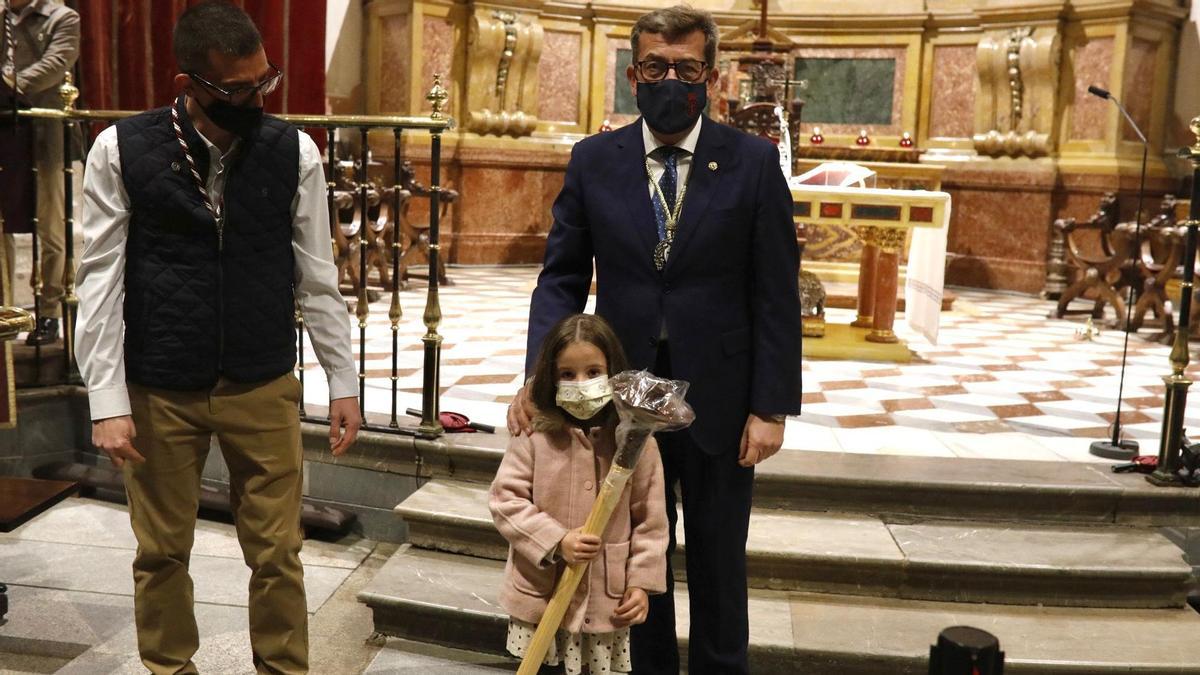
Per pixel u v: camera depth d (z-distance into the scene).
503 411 4.83
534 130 10.98
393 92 10.39
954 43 10.40
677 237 2.55
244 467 2.76
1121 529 3.88
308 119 4.16
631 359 2.60
